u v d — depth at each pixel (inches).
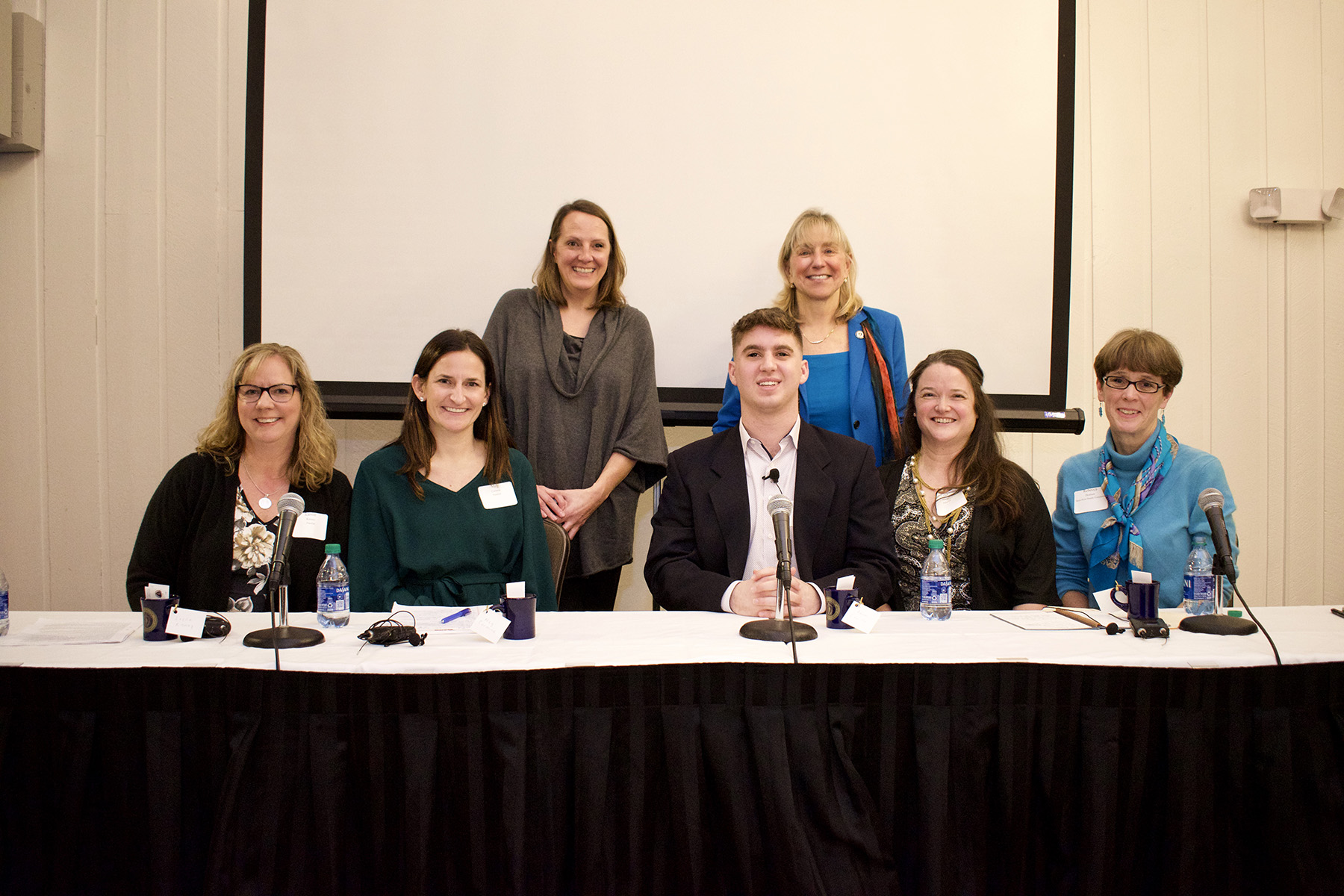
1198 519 81.0
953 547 79.4
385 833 52.1
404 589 74.5
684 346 113.9
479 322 112.3
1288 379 123.7
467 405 75.2
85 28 112.4
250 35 108.5
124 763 52.6
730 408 98.8
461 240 111.5
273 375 77.2
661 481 108.3
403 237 111.0
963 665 53.9
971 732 53.7
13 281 113.9
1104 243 120.4
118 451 114.6
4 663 52.6
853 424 97.0
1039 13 113.3
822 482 75.8
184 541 78.8
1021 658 54.1
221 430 79.7
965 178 114.0
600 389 94.0
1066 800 54.2
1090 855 53.4
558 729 52.7
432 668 51.9
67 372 114.3
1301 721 55.0
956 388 79.4
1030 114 113.9
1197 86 120.3
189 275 113.7
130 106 113.0
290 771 52.0
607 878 52.3
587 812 52.1
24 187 113.3
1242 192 121.7
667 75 111.7
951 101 113.3
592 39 111.2
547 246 98.6
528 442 93.4
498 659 53.2
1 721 52.6
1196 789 53.9
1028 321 115.6
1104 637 59.9
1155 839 54.8
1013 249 114.8
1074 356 121.0
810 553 74.9
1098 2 119.0
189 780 52.7
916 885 53.4
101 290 113.8
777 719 52.9
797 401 76.7
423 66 110.2
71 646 56.6
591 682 52.8
